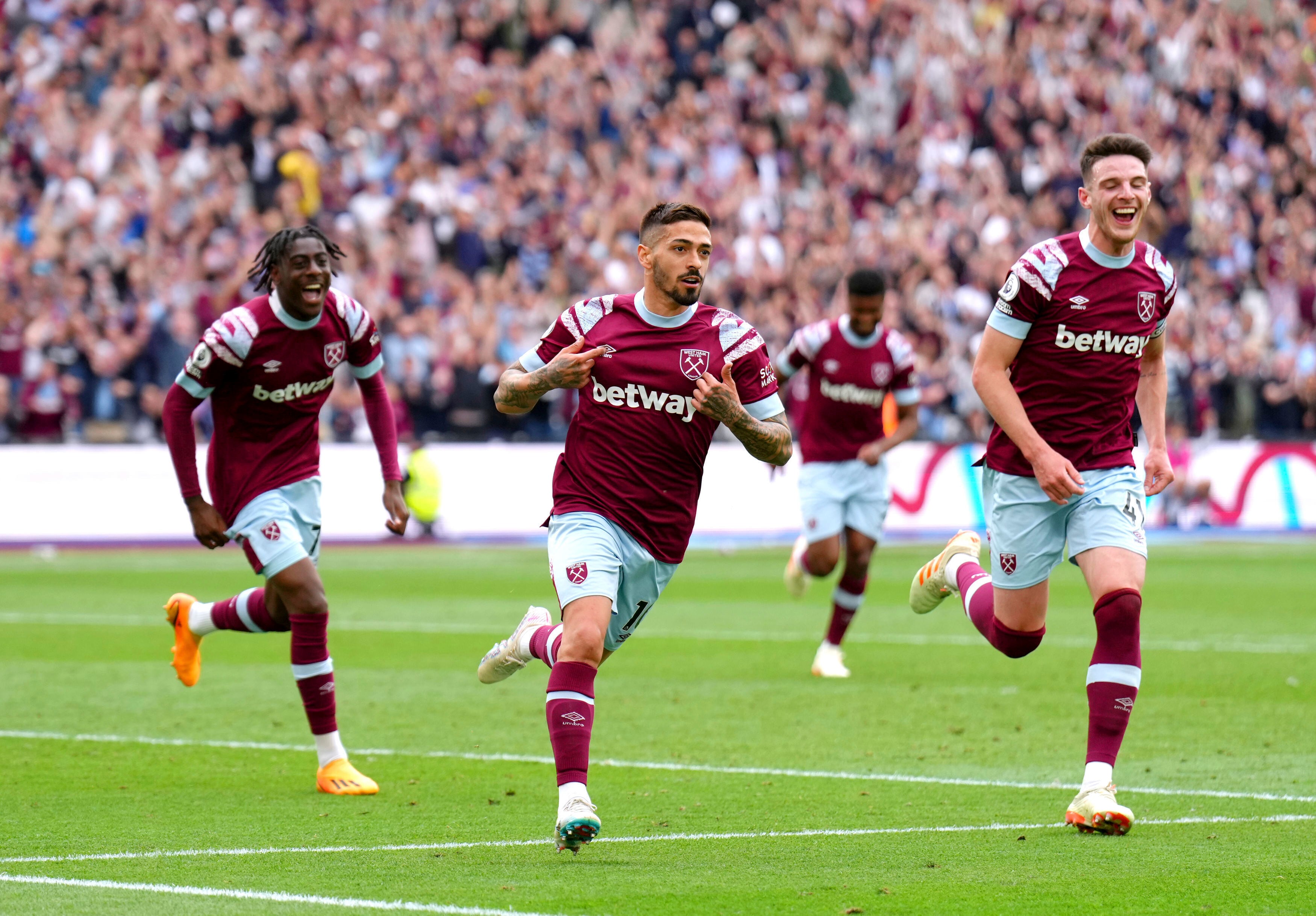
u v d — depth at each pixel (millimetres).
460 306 66750
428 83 75812
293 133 69625
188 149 68812
